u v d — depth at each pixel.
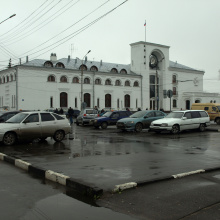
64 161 9.09
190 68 66.44
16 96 42.22
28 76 43.03
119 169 7.85
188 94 61.56
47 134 13.80
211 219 4.49
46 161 9.09
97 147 12.29
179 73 62.31
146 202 5.25
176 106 61.16
